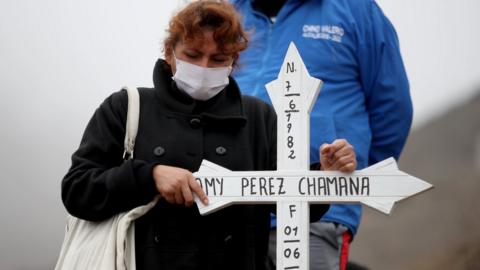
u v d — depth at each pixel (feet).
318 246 22.13
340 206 22.39
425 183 17.33
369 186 17.47
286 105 18.10
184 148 18.44
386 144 24.68
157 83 18.86
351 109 23.81
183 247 18.06
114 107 18.83
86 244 18.15
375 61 24.18
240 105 19.02
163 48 18.90
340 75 23.89
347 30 24.03
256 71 23.89
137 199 18.07
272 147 19.16
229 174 17.87
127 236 18.04
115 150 18.69
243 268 18.26
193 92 18.49
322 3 24.16
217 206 17.78
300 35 23.94
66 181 18.34
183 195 17.69
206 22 18.24
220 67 18.37
